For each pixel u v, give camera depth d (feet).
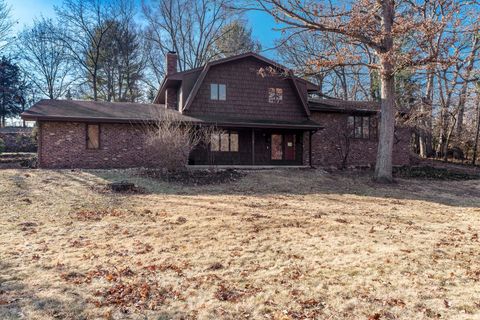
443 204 39.45
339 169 64.85
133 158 58.80
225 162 66.54
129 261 18.33
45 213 29.58
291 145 71.15
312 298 14.20
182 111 62.44
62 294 14.35
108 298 14.06
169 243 21.53
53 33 112.16
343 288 15.12
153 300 13.98
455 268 17.48
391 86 53.21
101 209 31.32
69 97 121.49
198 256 19.19
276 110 67.36
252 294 14.57
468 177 61.62
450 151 87.35
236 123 59.47
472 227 27.25
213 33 120.67
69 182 42.91
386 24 51.31
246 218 28.27
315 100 76.69
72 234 23.49
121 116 57.36
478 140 84.94
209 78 64.39
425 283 15.65
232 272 16.94
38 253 19.49
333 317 12.67
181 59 121.80
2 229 24.40
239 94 65.62
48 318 12.44
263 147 69.26
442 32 49.96
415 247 20.94
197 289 15.02
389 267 17.52
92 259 18.58
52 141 55.62
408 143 75.05
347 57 53.36
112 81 120.16
